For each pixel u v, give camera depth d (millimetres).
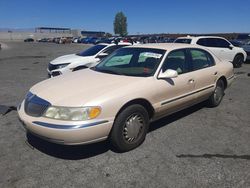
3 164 3783
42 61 18375
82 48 37406
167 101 4629
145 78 4375
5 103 6820
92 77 4535
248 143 4434
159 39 35781
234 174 3525
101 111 3674
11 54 25188
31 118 3807
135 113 4102
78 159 3914
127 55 5133
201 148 4242
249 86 8891
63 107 3617
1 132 4879
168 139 4559
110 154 4047
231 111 6070
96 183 3354
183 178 3439
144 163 3799
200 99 5617
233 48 13359
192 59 5375
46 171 3615
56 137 3586
